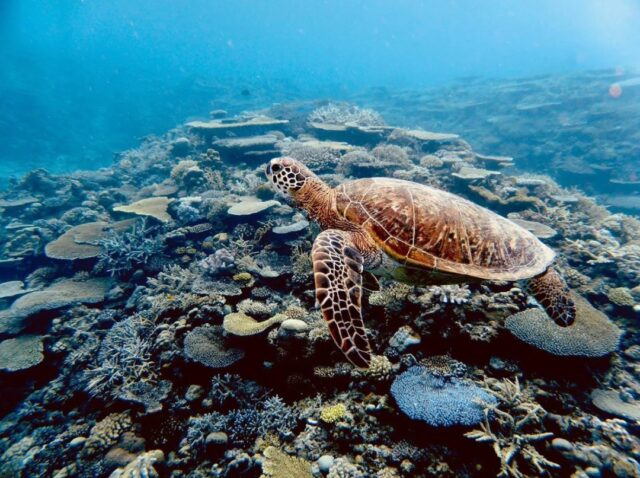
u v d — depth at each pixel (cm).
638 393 129
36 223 355
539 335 129
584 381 130
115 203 380
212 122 503
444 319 137
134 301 217
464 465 110
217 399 147
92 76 1559
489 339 131
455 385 123
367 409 125
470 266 112
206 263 194
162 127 1104
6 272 302
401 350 135
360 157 314
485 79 1280
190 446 138
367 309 155
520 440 109
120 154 630
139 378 164
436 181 296
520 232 127
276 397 142
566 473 107
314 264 100
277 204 251
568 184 577
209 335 161
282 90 1462
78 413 169
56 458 149
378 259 116
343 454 121
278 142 394
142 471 129
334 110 508
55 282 262
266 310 166
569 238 244
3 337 208
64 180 459
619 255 204
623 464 104
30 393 188
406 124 909
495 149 721
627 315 169
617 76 886
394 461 114
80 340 200
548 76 1071
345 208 123
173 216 280
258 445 133
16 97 1082
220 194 291
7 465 152
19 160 881
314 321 155
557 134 666
